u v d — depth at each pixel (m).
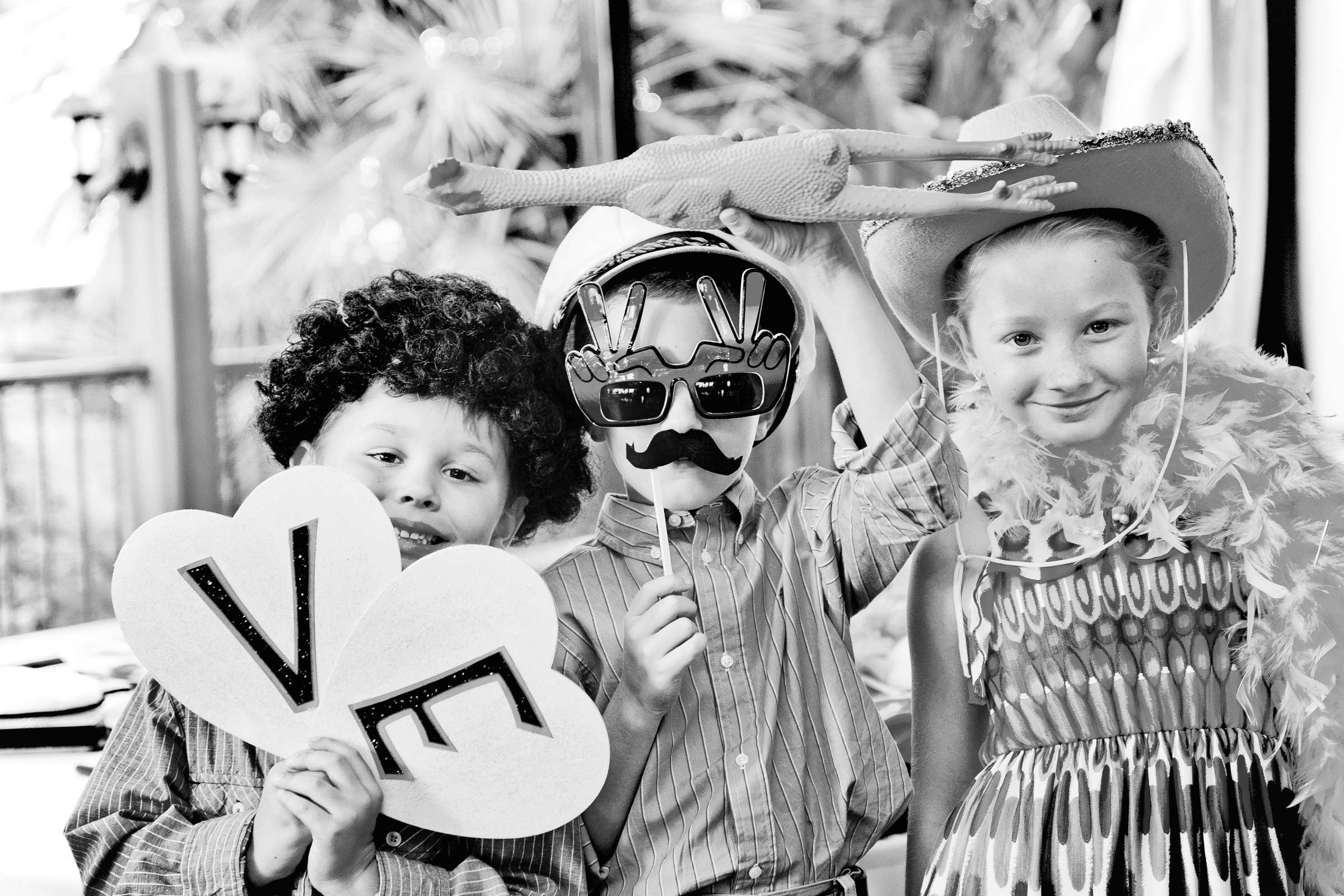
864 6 4.09
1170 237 1.13
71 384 3.59
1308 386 1.20
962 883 1.08
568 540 1.92
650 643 0.99
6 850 1.12
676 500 1.05
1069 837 1.05
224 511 3.73
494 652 0.95
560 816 0.95
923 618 1.22
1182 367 1.19
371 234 4.41
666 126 4.22
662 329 1.04
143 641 0.96
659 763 1.03
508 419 1.04
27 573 4.29
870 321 1.07
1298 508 1.12
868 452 1.08
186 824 0.98
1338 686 1.07
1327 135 2.06
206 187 4.23
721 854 1.01
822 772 1.07
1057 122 1.13
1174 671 1.07
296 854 0.92
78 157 3.62
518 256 4.25
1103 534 1.11
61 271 4.28
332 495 0.97
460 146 4.45
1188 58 1.91
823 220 0.92
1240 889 1.01
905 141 0.90
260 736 0.96
